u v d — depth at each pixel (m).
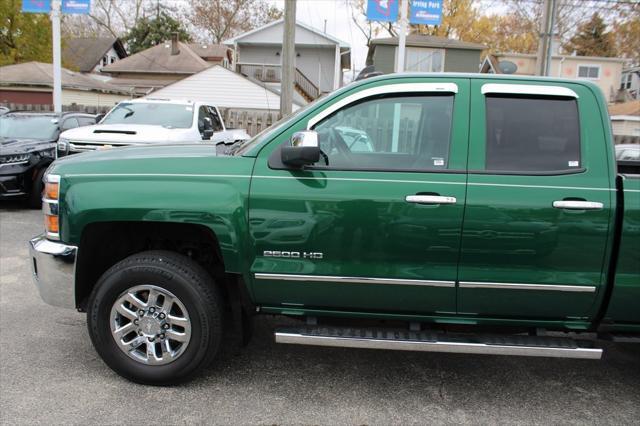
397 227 3.05
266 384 3.43
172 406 3.12
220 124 10.99
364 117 3.21
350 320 3.41
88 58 39.44
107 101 29.03
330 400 3.27
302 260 3.13
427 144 3.14
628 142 17.11
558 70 31.75
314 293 3.19
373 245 3.08
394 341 3.13
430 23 12.84
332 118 3.22
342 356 3.90
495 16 37.12
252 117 14.90
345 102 3.21
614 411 3.27
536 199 2.99
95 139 7.94
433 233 3.04
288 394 3.32
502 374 3.72
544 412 3.23
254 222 3.11
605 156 3.04
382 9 12.89
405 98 3.19
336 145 3.20
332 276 3.12
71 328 4.18
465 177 3.05
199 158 3.24
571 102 3.12
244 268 3.16
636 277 3.00
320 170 3.12
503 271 3.06
